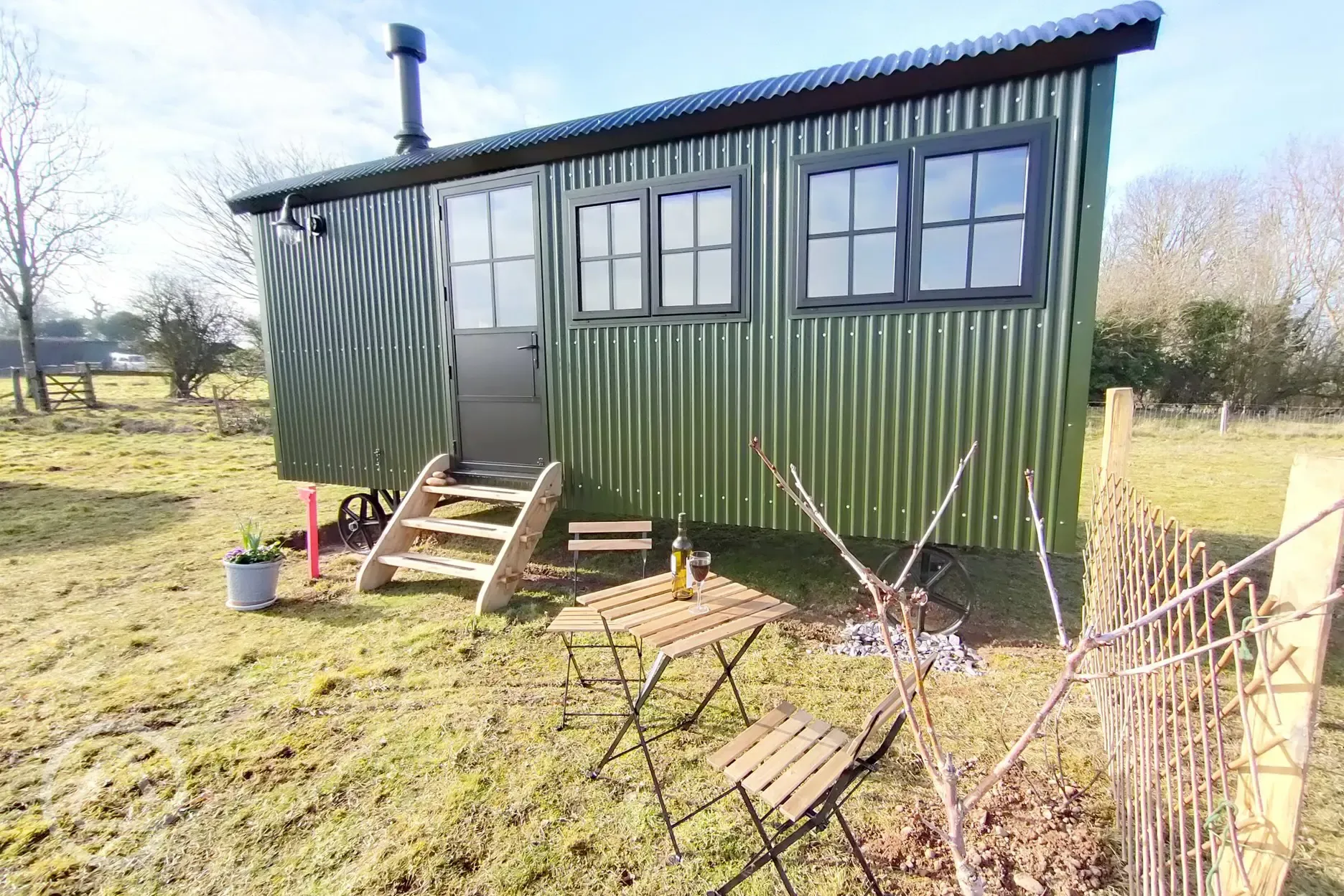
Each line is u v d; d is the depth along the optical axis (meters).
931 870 2.08
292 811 2.40
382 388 5.63
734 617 2.56
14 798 2.48
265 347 6.25
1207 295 16.27
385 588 4.88
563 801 2.45
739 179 4.03
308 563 5.51
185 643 3.89
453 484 5.16
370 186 5.34
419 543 6.14
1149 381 16.05
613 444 4.70
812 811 1.93
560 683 3.38
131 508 7.58
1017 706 3.10
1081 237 3.27
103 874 2.12
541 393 4.91
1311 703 1.21
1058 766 2.55
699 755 2.75
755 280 4.07
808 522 4.08
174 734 2.91
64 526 6.76
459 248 5.11
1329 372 14.91
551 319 4.79
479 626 4.10
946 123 3.49
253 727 2.97
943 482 3.71
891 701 1.74
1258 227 17.64
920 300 3.64
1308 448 11.09
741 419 4.22
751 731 2.06
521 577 4.52
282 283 6.02
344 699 3.23
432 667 3.56
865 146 3.67
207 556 5.73
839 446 3.95
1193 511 6.90
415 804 2.44
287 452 6.32
